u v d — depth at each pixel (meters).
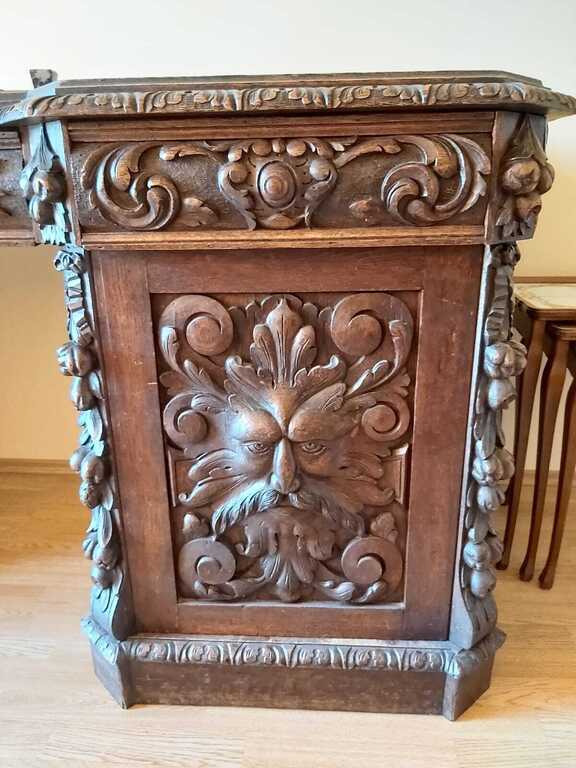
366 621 0.93
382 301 0.77
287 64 1.30
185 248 0.74
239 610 0.93
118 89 0.68
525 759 0.88
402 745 0.90
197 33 1.29
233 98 0.65
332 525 0.88
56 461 1.70
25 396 1.64
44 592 1.23
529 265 1.44
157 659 0.93
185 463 0.86
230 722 0.94
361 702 0.95
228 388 0.82
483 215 0.71
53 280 1.53
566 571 1.28
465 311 0.76
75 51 1.32
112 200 0.72
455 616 0.91
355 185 0.70
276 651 0.92
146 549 0.91
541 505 1.21
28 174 0.75
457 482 0.84
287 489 0.84
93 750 0.90
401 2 1.25
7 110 0.72
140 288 0.78
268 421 0.81
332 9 1.26
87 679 1.02
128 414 0.84
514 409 1.52
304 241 0.72
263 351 0.79
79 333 0.79
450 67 1.29
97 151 0.70
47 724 0.94
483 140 0.68
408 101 0.65
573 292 1.24
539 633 1.11
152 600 0.94
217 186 0.71
